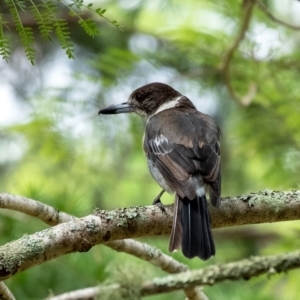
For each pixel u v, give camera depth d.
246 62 13.24
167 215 7.65
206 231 7.81
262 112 13.54
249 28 13.11
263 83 13.30
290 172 13.21
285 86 13.46
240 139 13.65
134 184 14.38
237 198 7.92
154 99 11.19
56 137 12.93
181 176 8.41
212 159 8.73
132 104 11.34
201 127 9.30
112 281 7.64
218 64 13.17
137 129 13.37
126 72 13.23
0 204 7.84
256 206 7.83
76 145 13.04
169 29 13.48
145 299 10.67
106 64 13.06
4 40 6.76
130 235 7.48
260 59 13.17
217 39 13.23
